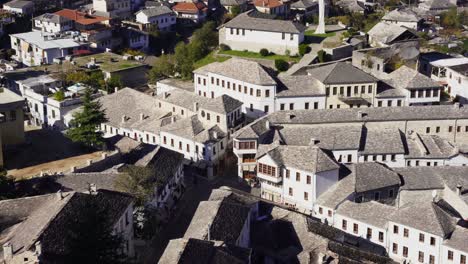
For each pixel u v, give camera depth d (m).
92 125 122.38
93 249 72.12
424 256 98.50
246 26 180.38
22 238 80.69
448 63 166.62
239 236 91.12
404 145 126.31
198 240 82.81
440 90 151.50
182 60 185.75
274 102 141.75
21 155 120.38
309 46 176.38
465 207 107.31
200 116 135.12
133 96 149.00
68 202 85.06
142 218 99.06
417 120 131.25
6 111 121.06
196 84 154.88
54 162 116.81
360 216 104.75
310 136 125.62
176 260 77.81
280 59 171.62
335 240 98.12
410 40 170.38
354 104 143.00
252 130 124.38
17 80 160.88
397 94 144.12
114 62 186.62
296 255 92.56
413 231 98.88
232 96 147.25
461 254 94.44
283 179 114.69
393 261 93.88
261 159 115.88
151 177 105.19
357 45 173.75
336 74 143.75
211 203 96.50
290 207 114.56
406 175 116.38
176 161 118.00
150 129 135.75
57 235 79.06
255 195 119.81
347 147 122.56
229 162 133.62
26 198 90.88
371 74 153.12
